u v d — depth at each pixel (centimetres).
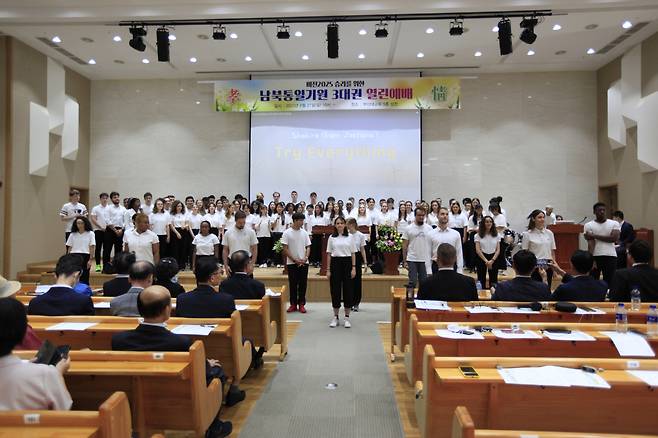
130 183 1252
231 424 316
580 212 1184
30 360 218
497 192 1205
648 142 942
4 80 951
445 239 600
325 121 1227
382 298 832
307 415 345
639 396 203
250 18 851
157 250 656
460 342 295
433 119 1225
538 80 1203
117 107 1260
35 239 1028
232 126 1256
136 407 242
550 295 401
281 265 1048
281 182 1227
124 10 835
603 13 833
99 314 412
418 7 805
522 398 208
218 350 337
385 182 1213
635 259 414
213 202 1070
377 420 336
